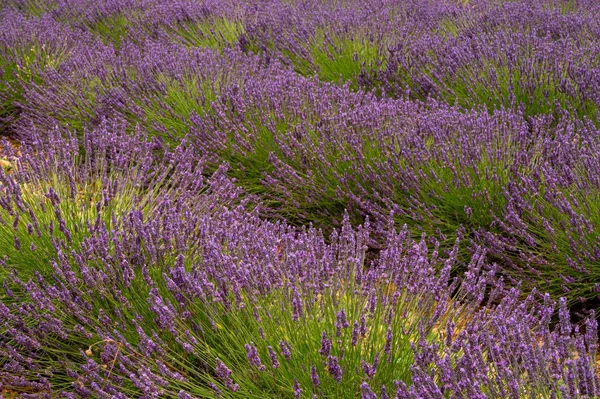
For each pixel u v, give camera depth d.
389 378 2.21
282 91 4.73
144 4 8.48
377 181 3.87
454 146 3.86
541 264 3.30
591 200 3.41
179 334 2.43
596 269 3.18
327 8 7.84
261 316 2.41
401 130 4.08
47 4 9.20
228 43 7.13
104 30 8.14
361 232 2.94
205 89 5.01
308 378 2.20
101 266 2.76
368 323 2.36
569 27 6.31
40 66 6.21
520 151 3.77
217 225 2.99
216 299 2.41
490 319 2.43
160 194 3.43
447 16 7.53
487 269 3.45
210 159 4.27
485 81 5.15
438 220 3.60
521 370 2.07
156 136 4.66
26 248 2.91
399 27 6.85
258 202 4.09
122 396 2.14
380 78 5.76
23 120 5.47
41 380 2.43
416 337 2.35
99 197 3.32
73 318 2.63
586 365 1.86
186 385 2.26
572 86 4.74
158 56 5.73
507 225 3.54
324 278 2.48
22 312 2.50
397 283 2.48
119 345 2.38
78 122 5.01
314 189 3.96
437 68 5.58
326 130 4.16
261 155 4.32
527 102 4.98
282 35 6.86
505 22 6.75
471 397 1.90
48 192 3.23
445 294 2.44
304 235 2.80
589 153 3.66
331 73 6.09
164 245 2.81
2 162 4.50
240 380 2.27
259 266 2.51
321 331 2.34
